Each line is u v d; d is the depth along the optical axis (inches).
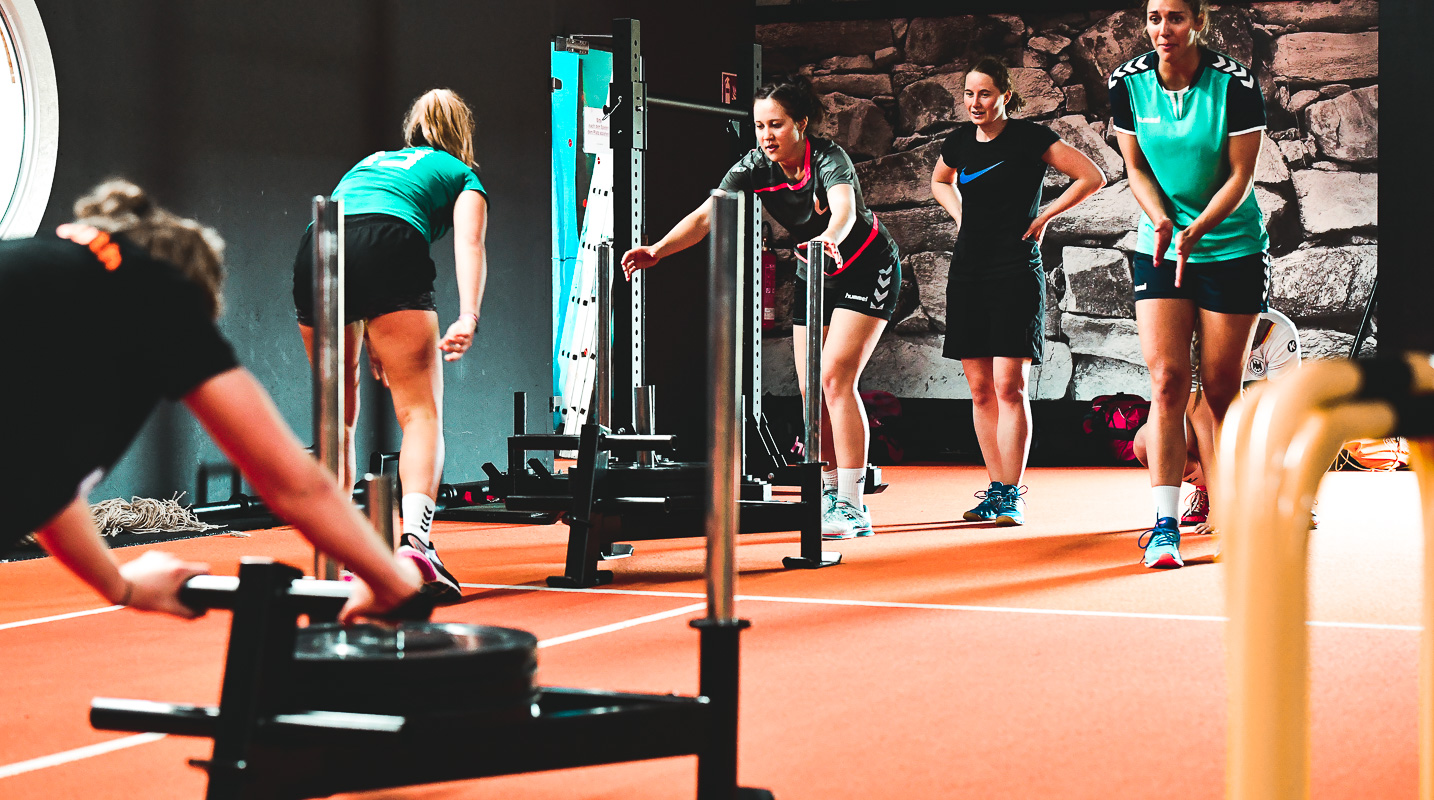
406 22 229.6
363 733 40.7
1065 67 361.4
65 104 166.7
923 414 365.7
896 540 161.9
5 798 56.9
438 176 112.6
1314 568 131.2
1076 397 358.3
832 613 104.4
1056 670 82.4
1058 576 126.8
